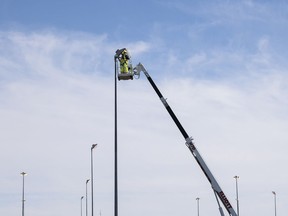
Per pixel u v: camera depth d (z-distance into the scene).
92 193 54.75
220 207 37.88
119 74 37.62
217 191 37.91
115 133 31.59
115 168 30.92
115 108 31.97
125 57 37.81
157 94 39.38
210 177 38.12
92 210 54.38
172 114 39.00
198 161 38.19
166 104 39.12
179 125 38.84
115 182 30.64
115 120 31.78
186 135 38.69
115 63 32.72
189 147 38.53
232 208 37.56
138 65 39.28
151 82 39.28
